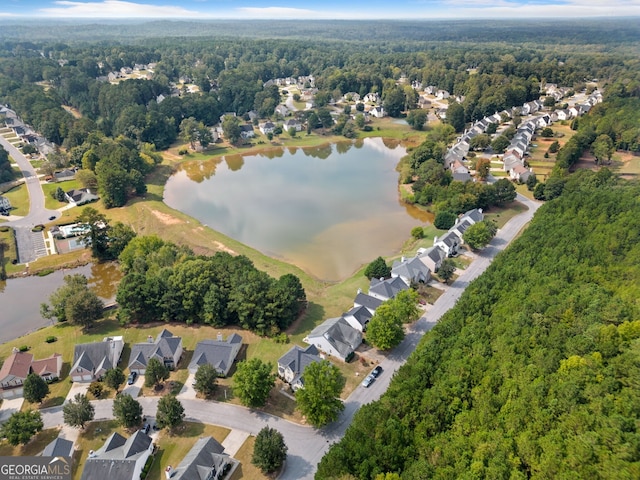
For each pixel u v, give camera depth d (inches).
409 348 4274.1
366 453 2726.4
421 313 4746.6
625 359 3137.3
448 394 3107.8
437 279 5344.5
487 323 3961.6
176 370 4052.7
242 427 3452.3
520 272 4598.9
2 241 6481.3
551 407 2893.7
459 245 6008.9
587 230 5211.6
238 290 4608.8
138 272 5231.3
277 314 4493.1
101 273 5940.0
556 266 4579.2
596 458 2506.2
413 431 2938.0
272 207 7751.0
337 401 3390.7
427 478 2522.1
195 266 4825.3
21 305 5319.9
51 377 3937.0
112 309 4972.9
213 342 4141.2
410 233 6712.6
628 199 5585.6
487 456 2623.0
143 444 3127.5
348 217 7327.8
